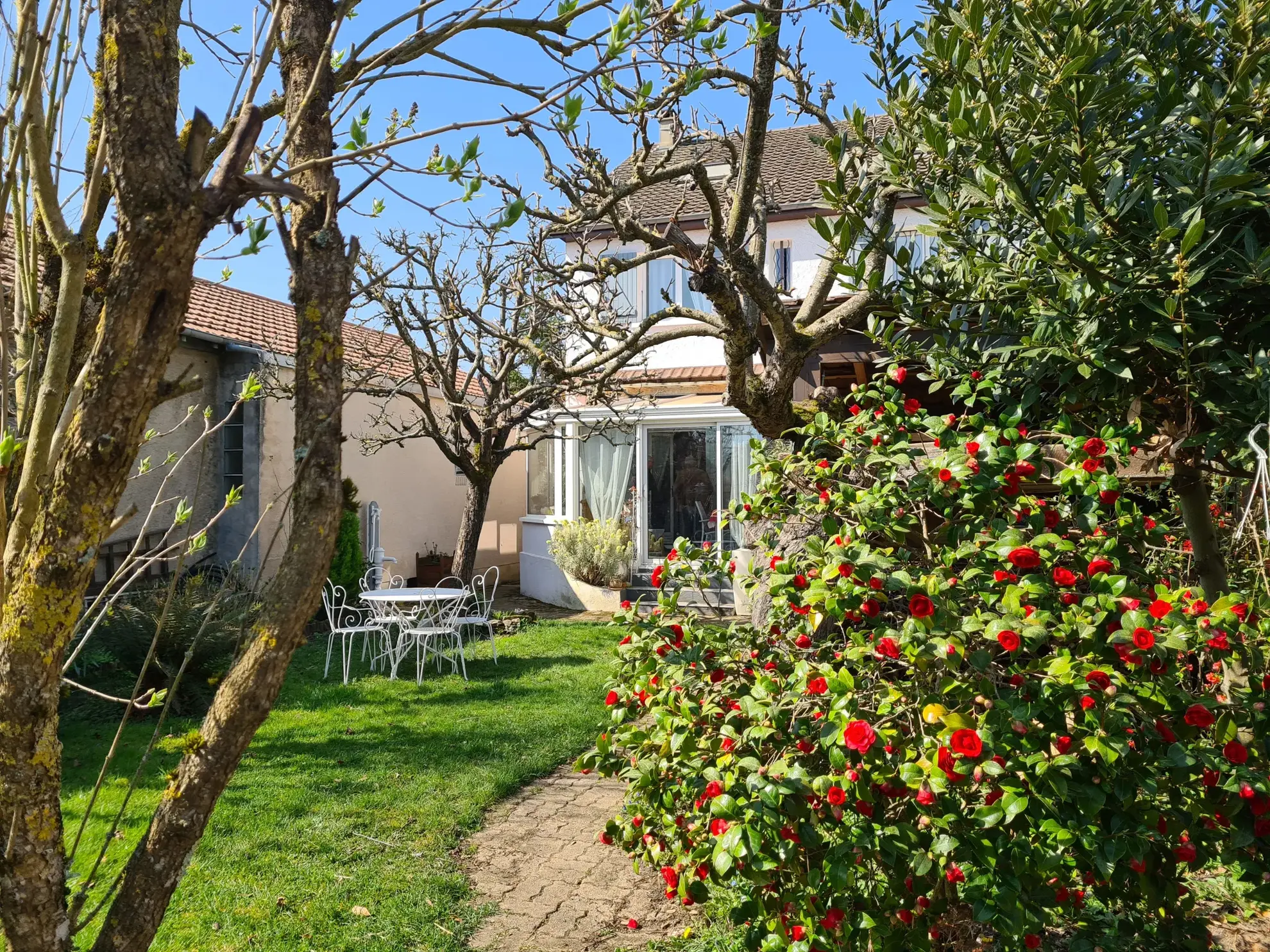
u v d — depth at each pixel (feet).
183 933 12.48
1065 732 7.43
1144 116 10.36
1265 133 9.62
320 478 5.02
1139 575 9.97
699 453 47.03
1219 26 10.24
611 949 12.26
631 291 49.47
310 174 5.35
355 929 12.67
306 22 5.62
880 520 9.91
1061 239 9.84
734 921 9.00
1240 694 8.48
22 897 4.39
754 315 18.86
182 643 24.71
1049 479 11.54
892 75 12.91
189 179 4.32
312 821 16.75
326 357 5.14
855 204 11.87
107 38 4.29
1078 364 10.19
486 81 6.84
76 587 4.31
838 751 7.77
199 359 38.29
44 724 4.41
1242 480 11.20
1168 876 8.23
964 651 7.75
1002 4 11.64
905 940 8.25
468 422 38.22
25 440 5.07
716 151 26.96
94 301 5.17
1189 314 9.26
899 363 13.30
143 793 17.72
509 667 30.99
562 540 47.03
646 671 11.05
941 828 7.71
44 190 4.26
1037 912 7.66
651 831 11.46
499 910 13.50
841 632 11.08
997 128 9.38
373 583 44.06
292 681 29.09
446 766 20.02
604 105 9.90
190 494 37.29
